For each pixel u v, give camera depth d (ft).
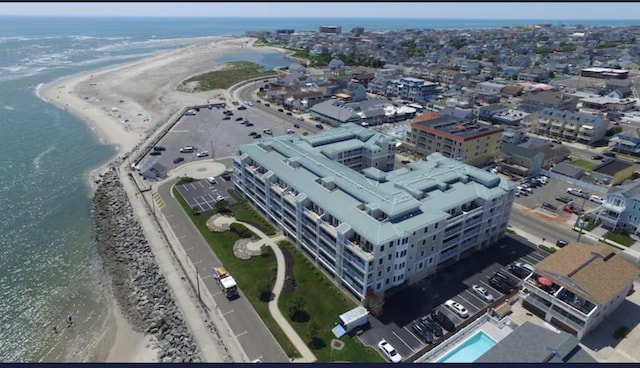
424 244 280.72
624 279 252.62
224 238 341.82
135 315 270.05
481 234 326.03
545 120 630.33
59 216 391.86
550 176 479.82
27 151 546.67
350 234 269.85
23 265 323.37
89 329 262.88
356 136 474.08
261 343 238.27
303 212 306.76
